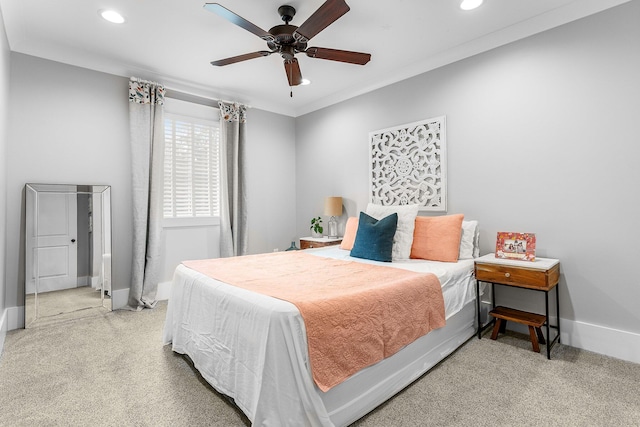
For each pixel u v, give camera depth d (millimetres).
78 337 2650
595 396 1777
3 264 2646
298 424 1361
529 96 2639
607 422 1559
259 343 1483
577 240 2428
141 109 3486
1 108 2398
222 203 4137
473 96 2979
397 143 3604
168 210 3836
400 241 2965
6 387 1896
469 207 3031
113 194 3402
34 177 2963
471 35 2834
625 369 2080
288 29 2363
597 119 2322
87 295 3217
